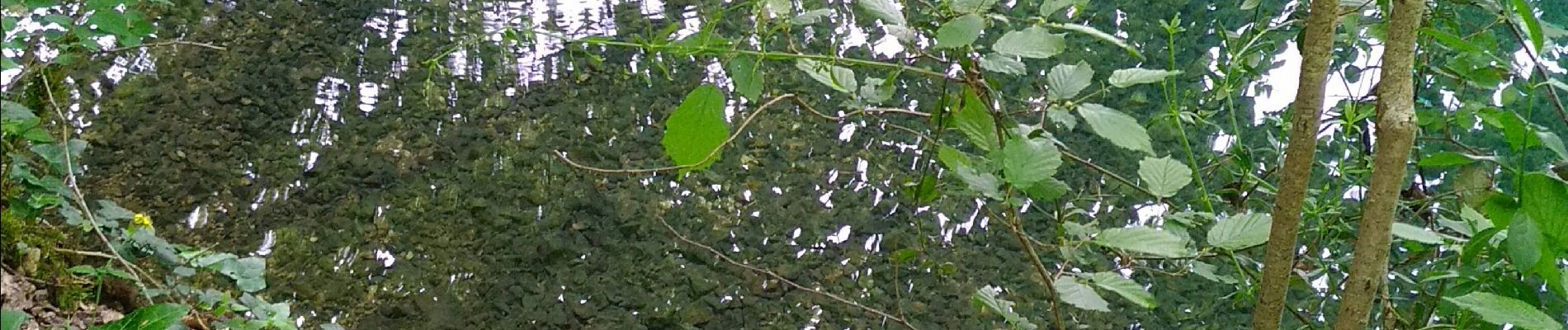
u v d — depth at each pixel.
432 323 2.65
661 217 2.86
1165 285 2.78
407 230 2.76
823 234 2.87
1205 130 2.97
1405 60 1.77
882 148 3.05
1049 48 1.89
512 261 2.75
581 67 3.18
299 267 2.67
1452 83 2.55
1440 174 2.59
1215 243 2.01
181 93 2.90
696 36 1.96
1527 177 1.90
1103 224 2.79
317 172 2.83
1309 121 1.78
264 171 2.80
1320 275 2.38
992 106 2.02
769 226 2.88
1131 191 2.88
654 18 3.33
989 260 2.83
